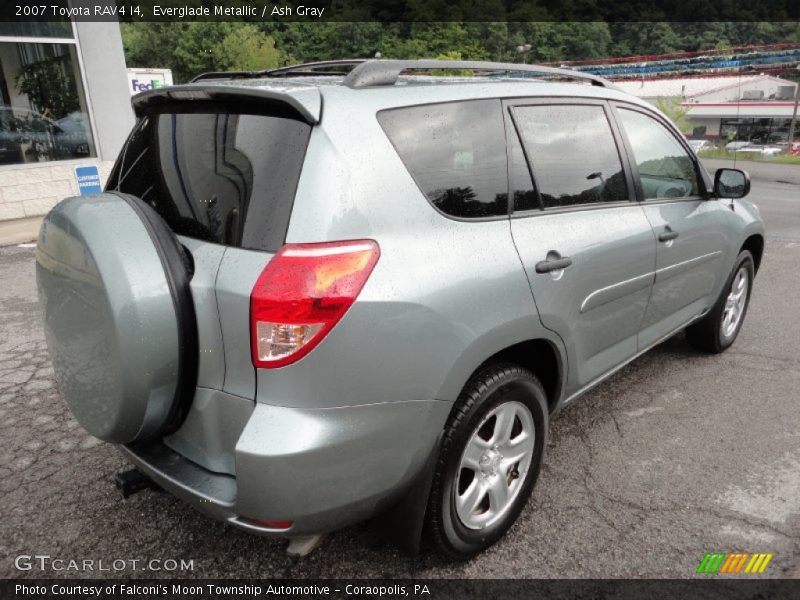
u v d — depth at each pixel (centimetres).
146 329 170
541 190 240
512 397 220
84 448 305
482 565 226
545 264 225
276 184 174
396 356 178
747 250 416
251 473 167
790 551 234
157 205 209
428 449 195
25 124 916
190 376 182
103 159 996
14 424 328
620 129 293
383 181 183
